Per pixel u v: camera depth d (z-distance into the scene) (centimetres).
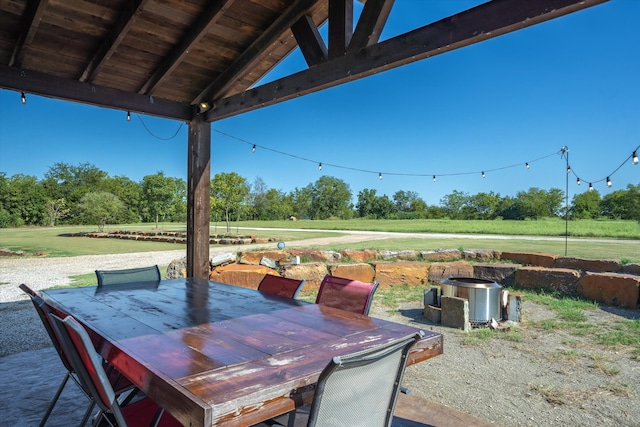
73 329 132
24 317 495
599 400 260
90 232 2586
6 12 332
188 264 497
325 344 159
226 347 155
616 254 954
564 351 357
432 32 262
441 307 459
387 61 286
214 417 102
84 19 352
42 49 380
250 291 288
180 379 121
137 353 147
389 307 536
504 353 354
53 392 271
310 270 645
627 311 499
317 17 364
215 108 472
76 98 418
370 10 296
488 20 235
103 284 321
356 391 118
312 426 108
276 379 122
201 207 496
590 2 198
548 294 596
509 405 254
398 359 131
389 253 838
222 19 372
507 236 1903
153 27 371
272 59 443
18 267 976
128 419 171
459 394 271
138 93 458
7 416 235
